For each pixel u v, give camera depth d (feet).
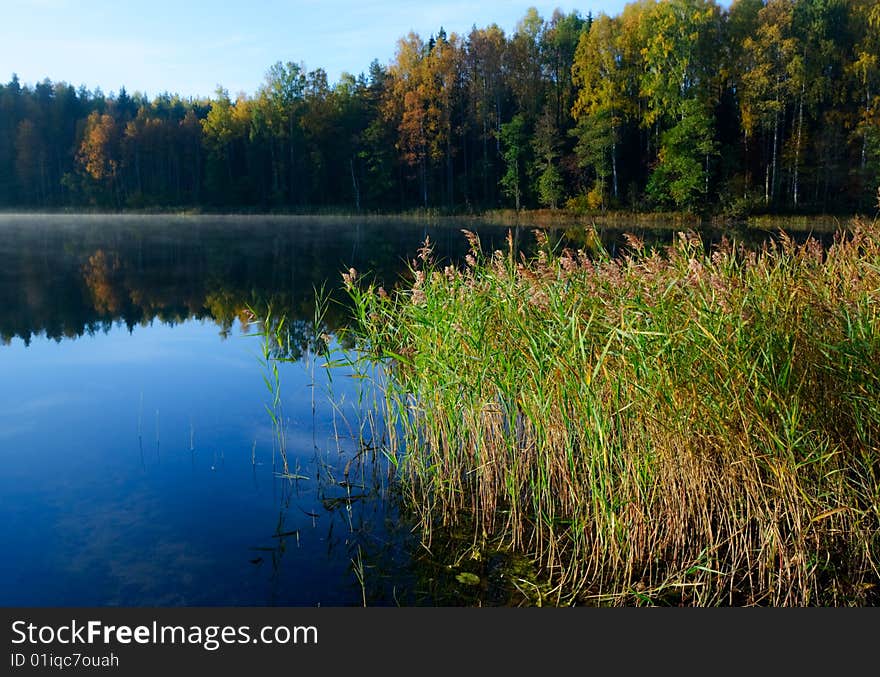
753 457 14.19
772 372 14.78
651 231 108.17
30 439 23.20
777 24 137.39
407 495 19.38
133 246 100.68
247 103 221.66
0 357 35.01
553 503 17.47
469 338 18.65
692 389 14.89
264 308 48.96
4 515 17.92
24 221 183.32
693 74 139.03
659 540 15.80
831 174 130.72
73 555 15.90
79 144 261.44
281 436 23.52
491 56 179.01
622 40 146.30
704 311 15.60
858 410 15.24
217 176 218.18
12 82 281.74
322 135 202.49
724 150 137.90
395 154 189.98
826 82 134.21
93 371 32.01
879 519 15.05
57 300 52.54
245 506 18.52
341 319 44.29
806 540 14.83
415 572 15.35
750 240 85.46
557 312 16.78
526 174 168.96
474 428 19.86
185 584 14.79
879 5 137.28
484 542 16.71
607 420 15.30
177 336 39.99
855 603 13.80
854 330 16.24
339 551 16.28
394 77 194.59
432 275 22.06
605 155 150.51
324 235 117.91
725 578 14.87
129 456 21.83
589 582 14.89
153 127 239.09
